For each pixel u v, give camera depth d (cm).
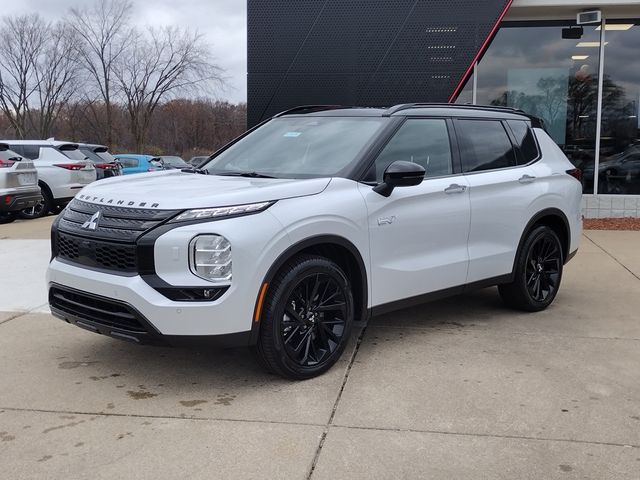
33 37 4372
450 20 1123
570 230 616
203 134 5734
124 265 379
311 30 1149
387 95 1149
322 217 409
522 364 448
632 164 1258
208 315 367
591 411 370
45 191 1434
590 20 1170
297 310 411
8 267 798
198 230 368
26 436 338
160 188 416
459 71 1131
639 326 543
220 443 331
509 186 548
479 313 588
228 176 466
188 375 428
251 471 304
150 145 5119
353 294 447
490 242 536
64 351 477
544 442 332
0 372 432
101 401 385
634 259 852
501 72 1273
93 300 395
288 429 347
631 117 1252
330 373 430
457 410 371
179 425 352
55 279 419
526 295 573
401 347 485
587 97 1259
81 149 1672
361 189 441
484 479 297
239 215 379
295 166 470
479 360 456
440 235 491
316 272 411
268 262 383
